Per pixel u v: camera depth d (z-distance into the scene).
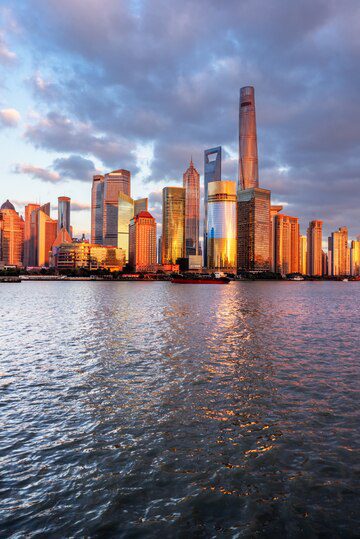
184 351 35.19
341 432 17.95
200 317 63.16
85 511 12.39
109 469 14.82
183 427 18.56
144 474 14.48
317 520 11.93
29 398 22.45
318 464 15.09
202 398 22.56
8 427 18.48
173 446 16.64
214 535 11.30
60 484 13.83
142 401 22.03
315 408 21.02
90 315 65.81
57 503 12.77
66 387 24.47
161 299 113.25
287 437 17.44
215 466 15.02
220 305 90.12
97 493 13.32
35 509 12.47
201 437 17.50
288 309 80.94
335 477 14.20
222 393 23.47
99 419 19.47
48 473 14.52
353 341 40.84
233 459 15.54
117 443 16.92
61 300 107.44
